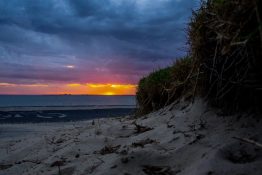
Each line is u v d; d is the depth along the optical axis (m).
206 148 2.67
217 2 2.96
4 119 11.08
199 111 3.39
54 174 3.08
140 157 2.80
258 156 2.39
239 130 2.77
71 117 11.14
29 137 6.17
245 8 2.48
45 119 10.73
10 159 4.35
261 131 2.64
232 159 2.44
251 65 2.68
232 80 2.97
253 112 2.89
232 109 3.09
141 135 3.53
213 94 3.34
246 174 2.20
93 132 4.41
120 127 4.23
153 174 2.59
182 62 4.36
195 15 3.34
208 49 3.22
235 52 2.84
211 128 3.01
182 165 2.61
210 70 3.31
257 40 2.52
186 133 3.09
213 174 2.28
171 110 4.11
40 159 3.88
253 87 2.76
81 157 3.33
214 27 2.90
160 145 3.03
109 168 2.76
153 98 5.29
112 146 3.48
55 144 4.47
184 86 4.09
